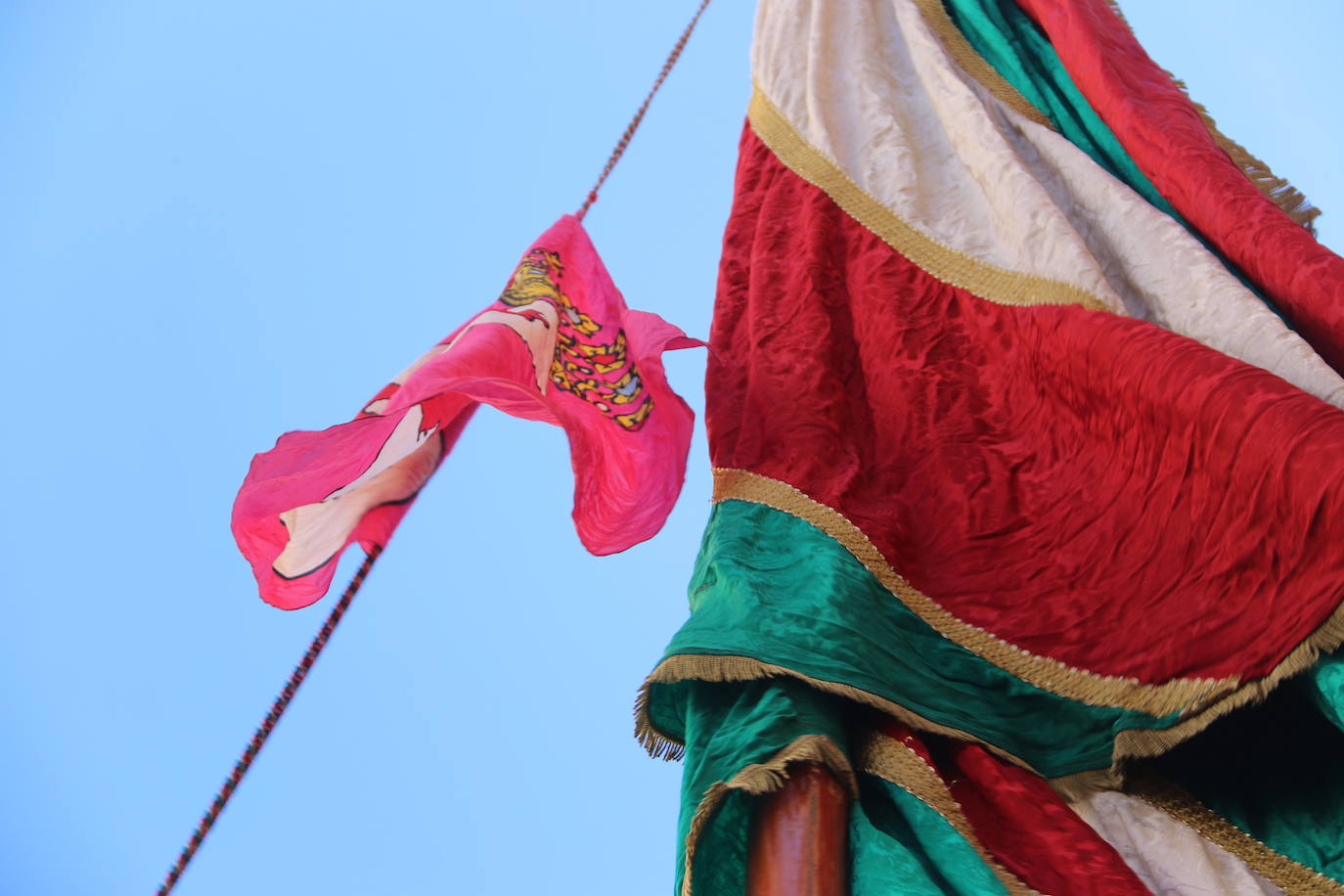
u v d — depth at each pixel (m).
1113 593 2.59
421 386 2.61
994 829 2.25
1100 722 2.51
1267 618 2.24
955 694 2.54
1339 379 2.59
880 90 4.32
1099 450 2.85
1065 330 3.01
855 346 3.54
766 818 2.12
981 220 3.70
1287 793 2.41
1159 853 2.32
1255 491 2.34
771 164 4.22
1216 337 2.87
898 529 2.91
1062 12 4.14
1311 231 3.56
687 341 3.41
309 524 2.53
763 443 3.17
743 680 2.38
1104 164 3.97
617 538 3.02
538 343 3.16
